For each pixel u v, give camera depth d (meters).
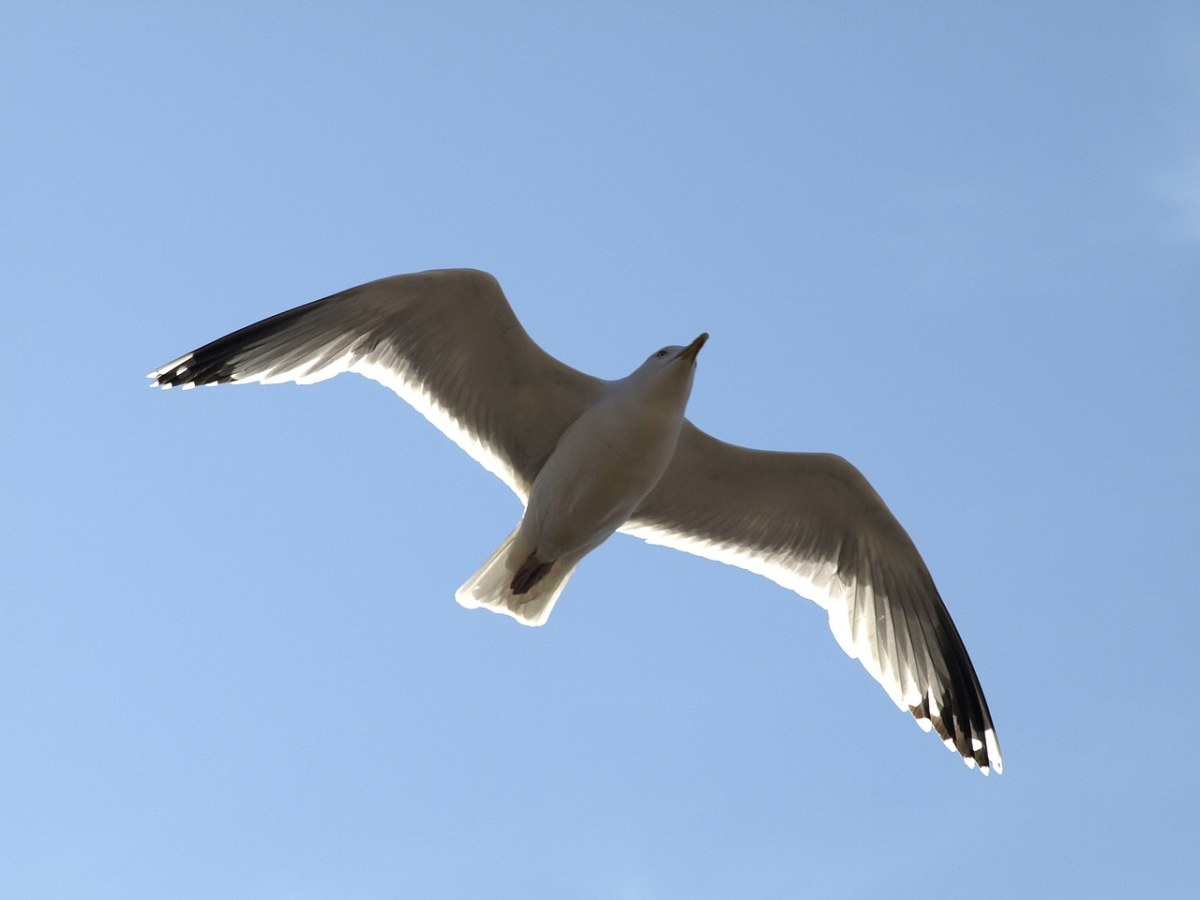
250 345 9.84
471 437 9.97
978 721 10.51
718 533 10.42
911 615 10.53
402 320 9.62
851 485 10.01
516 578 9.70
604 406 9.34
